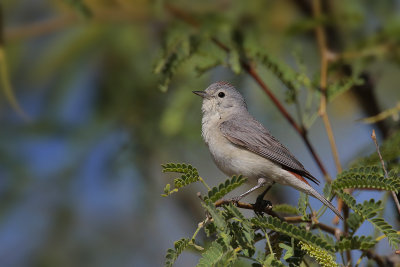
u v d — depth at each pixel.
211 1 10.61
